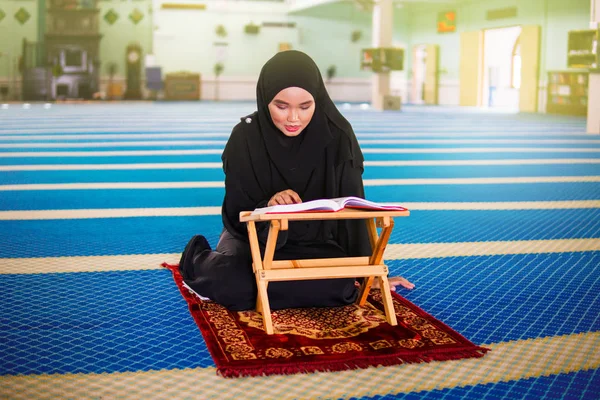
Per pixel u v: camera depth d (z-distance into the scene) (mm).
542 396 1941
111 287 3000
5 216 4629
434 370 2107
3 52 23328
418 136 11266
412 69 26516
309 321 2506
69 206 5027
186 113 17312
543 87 19750
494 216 4691
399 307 2680
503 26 21281
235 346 2250
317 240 2719
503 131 12398
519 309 2723
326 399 1914
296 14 25266
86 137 10734
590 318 2617
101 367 2129
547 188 5973
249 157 2629
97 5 23594
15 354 2230
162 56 24703
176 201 5273
